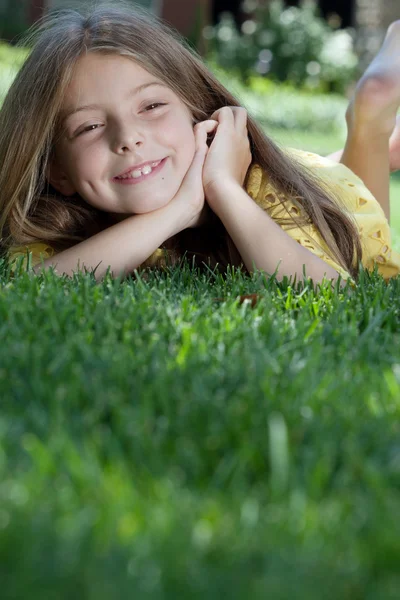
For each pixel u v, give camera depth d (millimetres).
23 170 3066
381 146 3809
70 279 2596
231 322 2033
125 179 2873
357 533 1108
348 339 1926
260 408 1469
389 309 2285
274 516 1143
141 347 1850
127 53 2898
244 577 993
